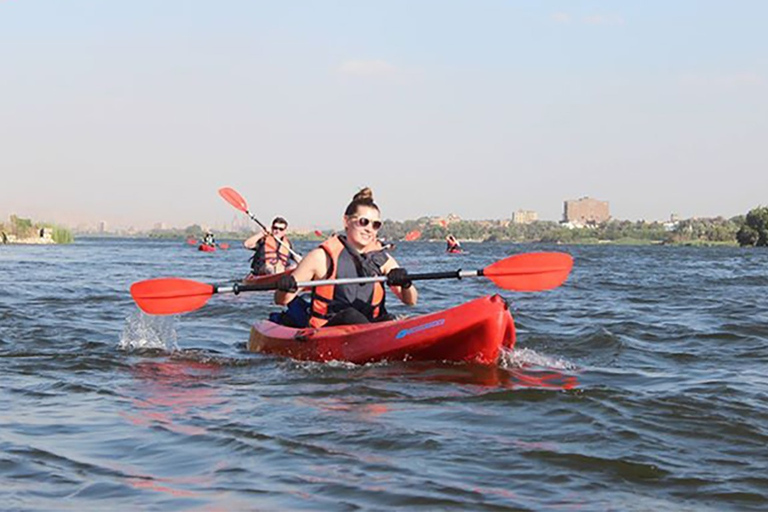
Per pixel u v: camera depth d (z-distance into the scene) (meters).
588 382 6.20
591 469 3.92
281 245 15.98
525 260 7.53
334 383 6.07
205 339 8.91
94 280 20.61
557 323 10.55
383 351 6.79
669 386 6.04
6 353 7.47
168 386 6.00
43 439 4.46
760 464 4.02
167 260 38.97
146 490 3.63
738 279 23.36
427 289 18.19
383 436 4.47
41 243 95.25
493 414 5.01
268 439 4.43
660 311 12.43
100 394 5.68
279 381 6.19
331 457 4.11
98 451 4.23
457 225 188.88
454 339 6.62
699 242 154.00
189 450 4.25
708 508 3.45
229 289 7.64
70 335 8.95
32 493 3.59
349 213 7.50
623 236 168.88
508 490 3.62
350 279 7.28
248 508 3.41
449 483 3.70
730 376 6.52
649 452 4.20
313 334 7.21
